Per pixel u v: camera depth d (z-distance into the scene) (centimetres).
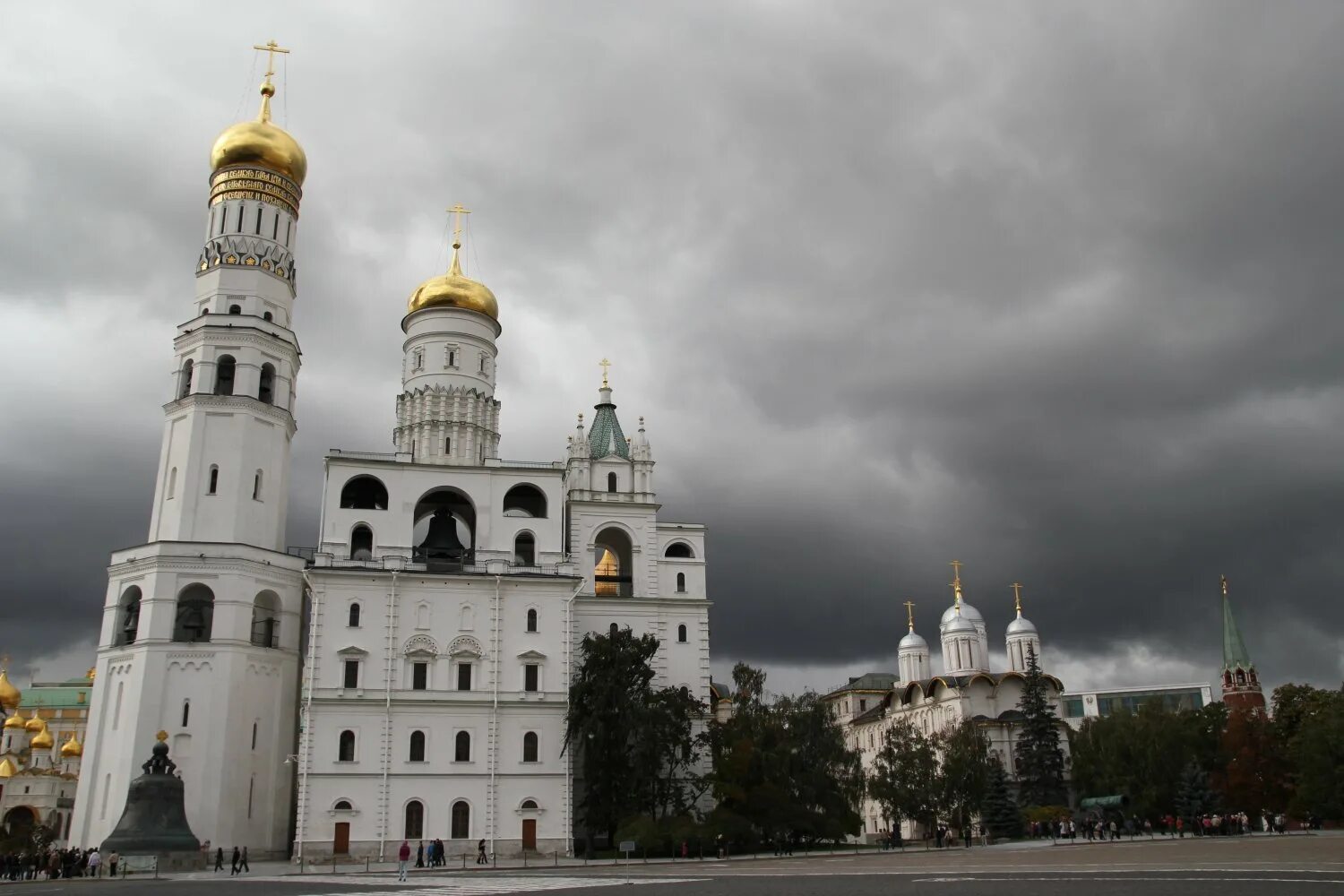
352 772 7781
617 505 9662
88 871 6638
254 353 8781
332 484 8800
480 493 9044
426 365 9844
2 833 10006
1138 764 10881
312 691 7869
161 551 7956
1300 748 10200
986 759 11344
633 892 3466
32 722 15088
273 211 9331
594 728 7850
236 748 7762
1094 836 9106
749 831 7812
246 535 8375
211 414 8550
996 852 6806
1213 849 5581
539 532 9050
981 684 13738
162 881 5550
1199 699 17750
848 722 18038
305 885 4700
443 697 8088
